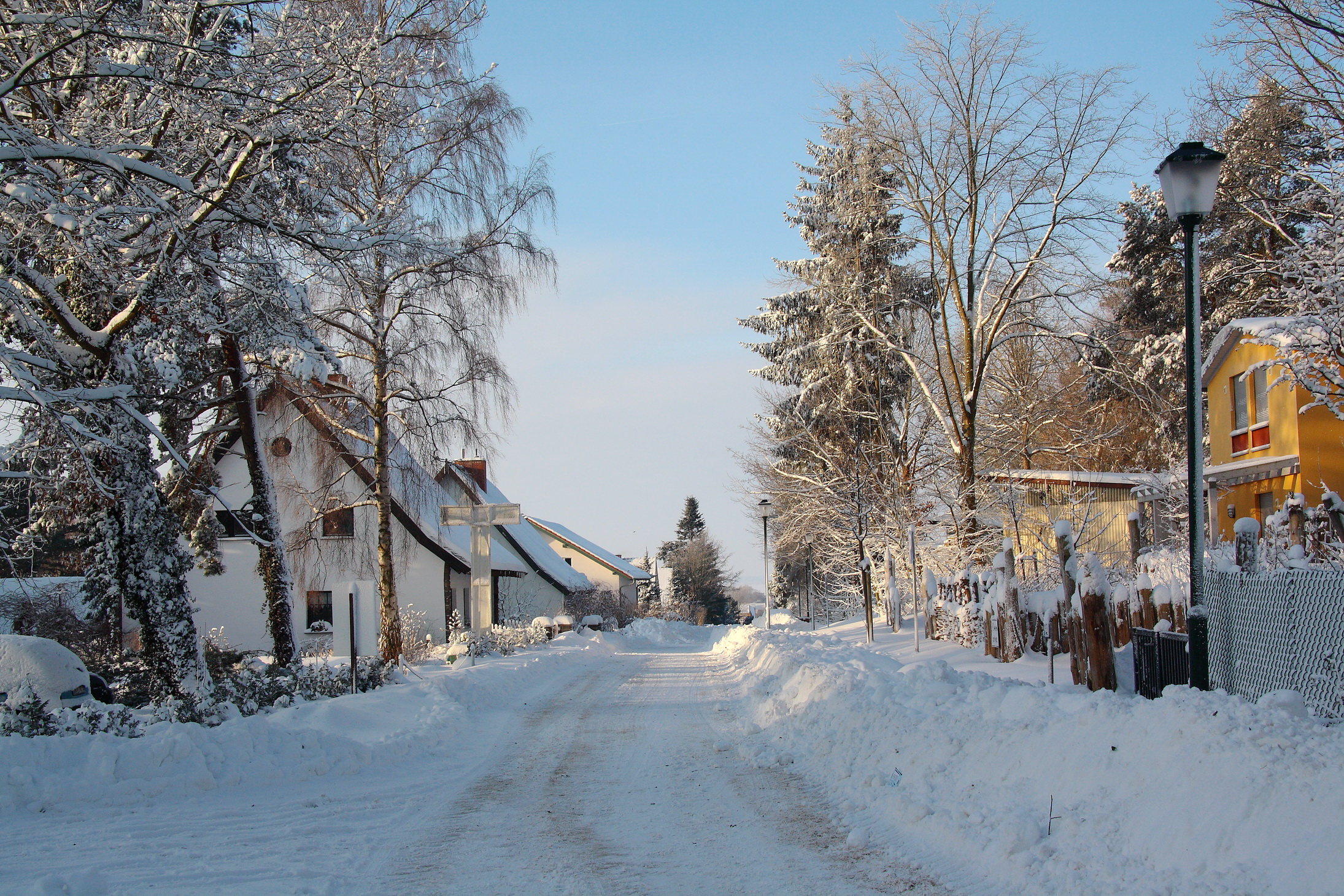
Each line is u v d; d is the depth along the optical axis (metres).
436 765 10.48
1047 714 7.67
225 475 32.72
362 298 19.66
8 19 10.16
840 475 34.56
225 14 12.84
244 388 17.81
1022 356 36.19
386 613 21.66
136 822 7.56
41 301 13.48
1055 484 28.41
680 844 6.88
